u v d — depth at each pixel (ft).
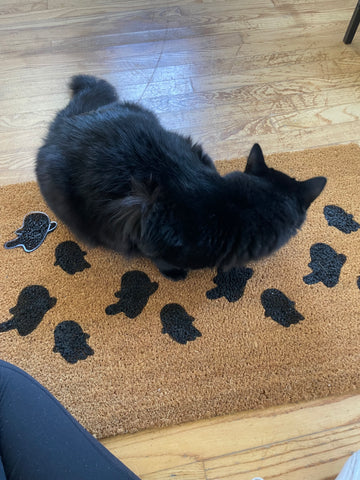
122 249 3.17
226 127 4.73
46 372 3.14
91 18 5.91
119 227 2.87
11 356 3.22
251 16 5.88
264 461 2.84
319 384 3.07
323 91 5.02
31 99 4.99
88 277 3.63
